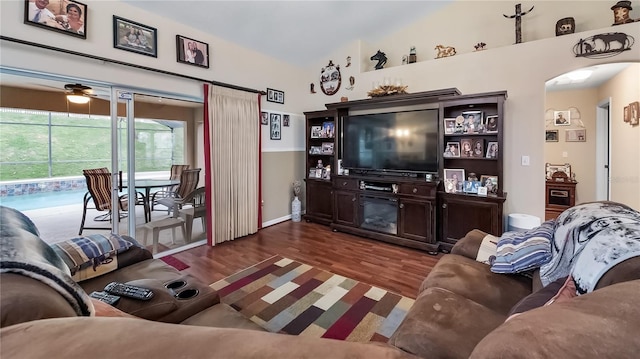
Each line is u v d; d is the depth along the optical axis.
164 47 3.24
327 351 0.50
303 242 3.86
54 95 3.78
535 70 3.26
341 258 3.30
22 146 5.56
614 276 0.94
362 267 3.05
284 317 2.15
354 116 4.24
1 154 5.39
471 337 1.16
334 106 4.33
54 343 0.45
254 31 3.80
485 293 1.57
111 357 0.43
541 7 3.40
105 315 0.94
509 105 3.40
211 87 3.60
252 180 4.18
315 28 4.00
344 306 2.30
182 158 3.77
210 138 3.61
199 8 3.17
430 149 3.60
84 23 2.63
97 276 1.80
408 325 1.27
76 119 5.34
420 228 3.56
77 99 3.14
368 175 4.16
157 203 3.55
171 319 1.39
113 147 3.00
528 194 3.33
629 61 2.85
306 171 4.89
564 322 0.52
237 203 3.99
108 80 2.83
